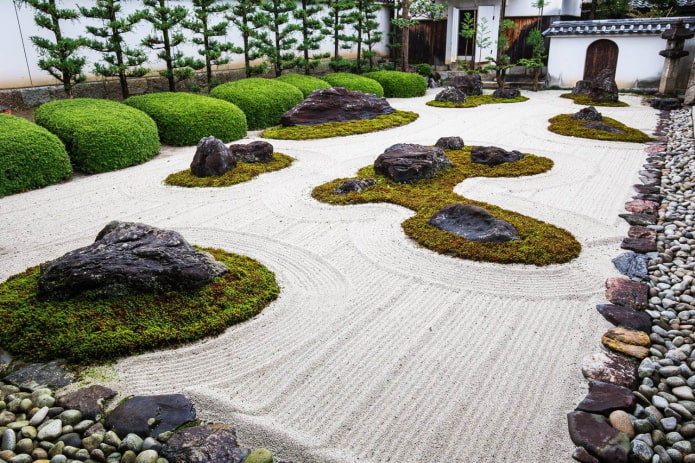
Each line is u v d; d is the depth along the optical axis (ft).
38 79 31.96
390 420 8.83
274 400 9.36
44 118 26.68
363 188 21.18
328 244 16.28
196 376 10.05
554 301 12.70
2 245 16.28
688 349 10.62
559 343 10.98
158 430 8.57
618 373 9.87
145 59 34.19
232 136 32.53
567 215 18.62
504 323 11.78
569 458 8.01
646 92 52.16
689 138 30.25
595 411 8.85
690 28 49.11
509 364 10.30
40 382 9.80
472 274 14.14
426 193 20.72
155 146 28.66
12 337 10.78
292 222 18.22
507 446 8.25
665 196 20.44
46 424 8.63
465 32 57.21
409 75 53.06
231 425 8.70
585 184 22.40
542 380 9.81
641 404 9.14
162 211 19.51
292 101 39.24
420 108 45.01
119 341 10.66
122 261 12.07
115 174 25.03
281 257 15.34
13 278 13.33
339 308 12.48
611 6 62.39
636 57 52.24
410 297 12.99
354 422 8.80
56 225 18.04
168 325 11.30
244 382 9.87
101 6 31.32
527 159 25.93
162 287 12.17
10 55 30.42
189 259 12.67
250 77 44.96
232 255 14.98
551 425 8.68
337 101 37.81
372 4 58.29
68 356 10.43
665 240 16.14
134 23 34.73
